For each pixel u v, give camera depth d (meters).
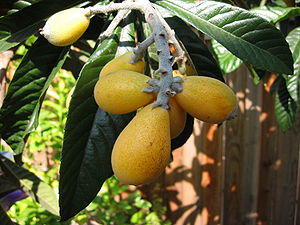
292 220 1.12
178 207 1.12
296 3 0.41
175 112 0.23
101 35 0.29
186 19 0.29
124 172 0.22
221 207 1.13
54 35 0.26
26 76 0.32
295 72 0.43
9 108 0.33
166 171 1.11
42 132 0.87
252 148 1.11
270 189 1.12
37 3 0.31
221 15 0.29
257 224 1.16
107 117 0.30
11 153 0.52
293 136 1.09
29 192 0.52
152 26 0.24
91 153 0.29
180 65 0.27
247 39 0.29
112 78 0.23
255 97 1.07
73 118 0.28
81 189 0.29
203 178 1.11
